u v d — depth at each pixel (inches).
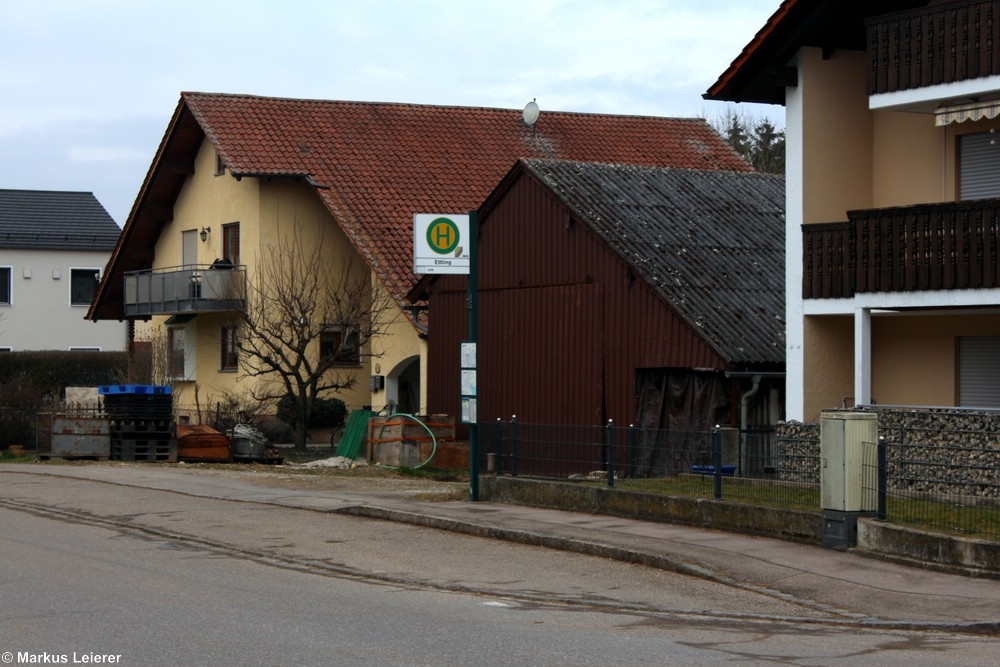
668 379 1019.9
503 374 1184.8
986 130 833.5
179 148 1788.9
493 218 1205.7
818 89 885.2
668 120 1971.0
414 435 1225.4
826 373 880.9
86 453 1273.4
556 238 1128.2
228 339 1770.4
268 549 641.0
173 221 1888.5
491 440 850.1
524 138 1804.9
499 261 1194.0
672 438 729.6
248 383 1664.6
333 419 1631.4
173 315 1883.6
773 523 650.8
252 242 1642.5
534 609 495.8
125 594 500.7
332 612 469.4
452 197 1609.3
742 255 1105.4
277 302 1552.7
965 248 770.2
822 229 855.7
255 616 457.1
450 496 852.0
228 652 392.5
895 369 882.1
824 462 621.3
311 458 1392.7
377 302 1531.7
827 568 570.6
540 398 1139.9
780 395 1009.5
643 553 605.3
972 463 725.3
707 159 1893.5
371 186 1596.9
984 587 528.4
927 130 864.9
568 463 791.7
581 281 1098.7
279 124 1672.0
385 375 1507.1
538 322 1144.8
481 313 1214.9
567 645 416.2
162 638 414.0
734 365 948.6
